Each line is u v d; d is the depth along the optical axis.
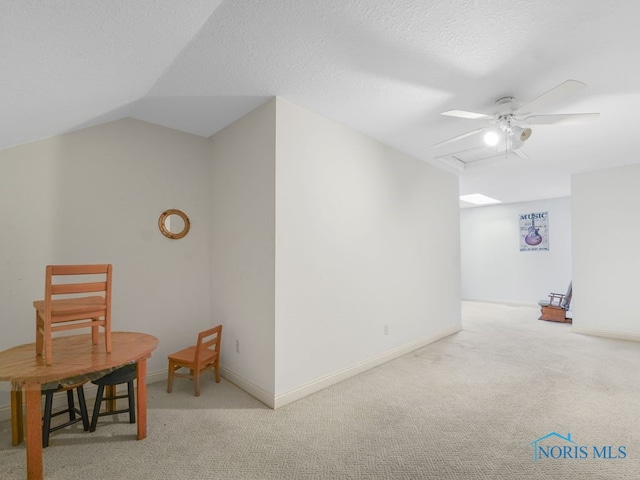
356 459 1.78
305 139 2.67
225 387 2.76
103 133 2.70
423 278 4.09
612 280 4.48
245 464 1.74
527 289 7.09
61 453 1.83
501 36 1.79
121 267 2.76
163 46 1.78
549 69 2.11
